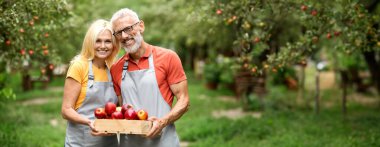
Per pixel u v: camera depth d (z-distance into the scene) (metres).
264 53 8.94
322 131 7.91
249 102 11.61
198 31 9.59
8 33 5.37
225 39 9.81
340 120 9.12
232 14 5.94
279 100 11.89
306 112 10.54
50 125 9.02
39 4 5.02
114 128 3.53
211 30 7.10
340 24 5.76
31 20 5.25
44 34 6.00
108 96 3.93
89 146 3.87
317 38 5.97
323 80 19.86
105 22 3.91
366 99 13.78
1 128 7.30
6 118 8.73
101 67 3.95
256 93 11.52
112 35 3.86
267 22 6.39
